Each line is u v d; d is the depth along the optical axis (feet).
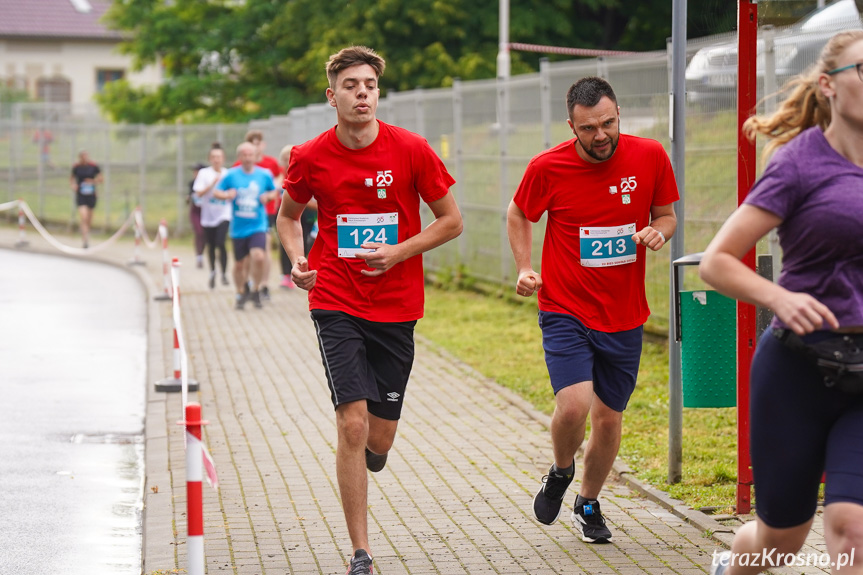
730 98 67.87
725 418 60.85
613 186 38.68
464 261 124.67
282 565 38.96
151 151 219.00
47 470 55.31
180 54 303.89
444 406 67.26
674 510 44.45
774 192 24.44
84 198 195.72
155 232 218.79
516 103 104.53
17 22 457.68
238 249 112.98
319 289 38.45
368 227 37.86
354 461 36.70
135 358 90.07
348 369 37.22
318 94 268.82
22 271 158.81
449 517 44.55
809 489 25.84
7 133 254.06
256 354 87.76
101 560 41.88
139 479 53.98
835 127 24.84
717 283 24.70
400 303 38.24
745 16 40.65
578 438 38.96
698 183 72.74
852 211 24.06
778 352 25.32
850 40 24.56
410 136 38.11
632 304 39.47
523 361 81.82
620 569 37.76
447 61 238.48
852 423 24.70
